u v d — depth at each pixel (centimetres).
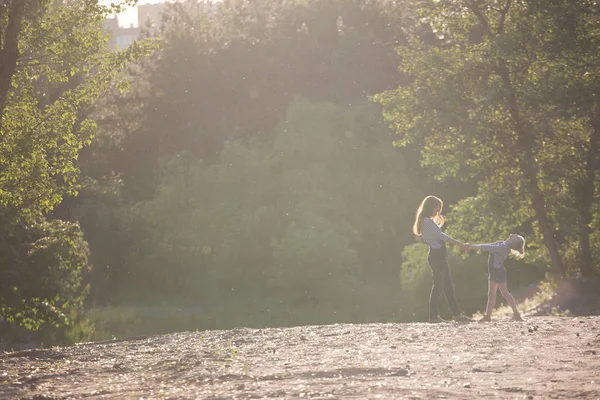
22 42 3194
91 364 1469
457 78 4916
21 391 1191
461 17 5284
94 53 3344
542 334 1562
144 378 1252
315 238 7388
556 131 4859
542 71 4800
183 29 8900
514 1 4981
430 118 5047
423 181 8469
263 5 9256
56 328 5447
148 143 8850
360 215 7900
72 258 4450
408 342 1500
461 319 2092
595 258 4909
